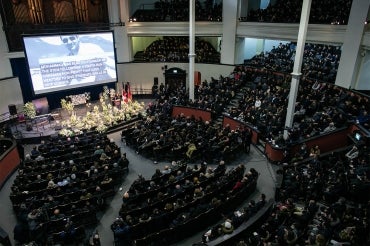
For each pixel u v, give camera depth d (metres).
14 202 12.37
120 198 13.73
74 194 12.38
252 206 11.17
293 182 12.48
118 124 21.11
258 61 25.41
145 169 16.17
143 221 10.88
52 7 22.12
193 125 18.55
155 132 17.98
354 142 14.71
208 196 12.04
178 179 13.34
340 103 17.47
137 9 29.77
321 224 9.84
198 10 27.06
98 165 14.37
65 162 14.57
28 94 23.19
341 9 20.44
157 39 31.34
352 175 11.93
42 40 21.17
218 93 22.69
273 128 17.30
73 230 10.64
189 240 11.16
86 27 24.16
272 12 23.66
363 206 10.76
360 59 17.94
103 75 25.00
